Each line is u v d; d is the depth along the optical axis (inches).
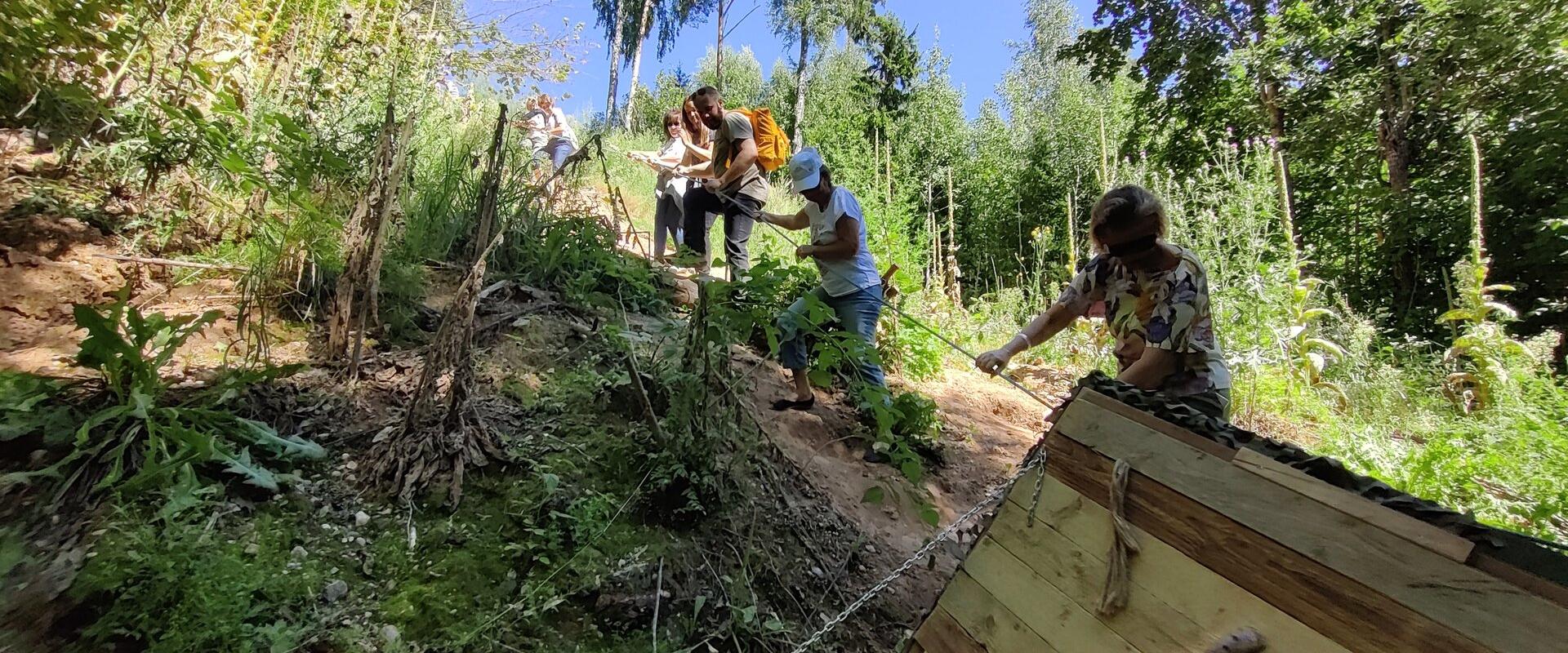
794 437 155.6
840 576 116.9
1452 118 408.8
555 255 170.4
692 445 111.4
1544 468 164.1
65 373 91.6
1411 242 429.4
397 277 136.1
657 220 241.9
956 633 82.4
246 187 113.3
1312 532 57.0
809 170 152.9
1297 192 510.0
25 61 121.1
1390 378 248.7
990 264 745.6
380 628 76.1
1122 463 71.1
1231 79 504.4
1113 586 68.2
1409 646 50.4
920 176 783.1
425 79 218.7
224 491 83.0
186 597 68.1
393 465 97.6
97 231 122.2
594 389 129.8
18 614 63.5
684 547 104.3
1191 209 311.3
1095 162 705.6
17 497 73.6
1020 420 215.0
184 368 102.2
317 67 171.3
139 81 139.4
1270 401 224.4
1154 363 95.5
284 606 73.4
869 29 978.1
